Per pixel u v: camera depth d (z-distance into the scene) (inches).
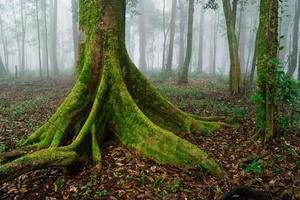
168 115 272.4
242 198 166.2
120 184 191.8
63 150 198.2
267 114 245.6
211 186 186.4
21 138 289.3
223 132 290.0
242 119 340.8
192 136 272.2
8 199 187.6
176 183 190.4
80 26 261.7
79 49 262.7
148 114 265.6
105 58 249.0
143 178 194.9
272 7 234.2
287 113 335.9
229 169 210.1
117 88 243.1
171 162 210.2
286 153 227.1
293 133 270.5
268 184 182.9
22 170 170.7
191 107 424.8
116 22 256.2
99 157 214.5
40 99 525.3
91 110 234.2
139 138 225.8
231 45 547.5
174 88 634.2
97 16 252.2
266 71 239.9
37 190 194.4
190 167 205.8
